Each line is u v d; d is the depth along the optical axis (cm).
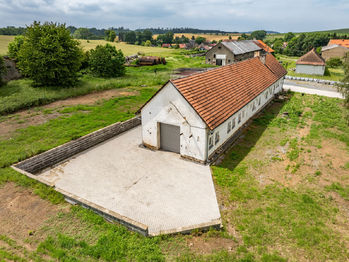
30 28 2922
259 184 1315
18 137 1756
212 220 1055
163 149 1727
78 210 1071
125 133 2027
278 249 902
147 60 5731
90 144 1775
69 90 2936
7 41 8162
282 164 1514
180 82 1523
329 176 1385
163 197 1215
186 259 838
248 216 1073
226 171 1434
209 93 1672
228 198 1203
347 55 2425
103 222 1005
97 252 846
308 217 1066
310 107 2578
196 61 6644
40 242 889
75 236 920
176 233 959
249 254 864
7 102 2344
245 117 2084
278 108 2584
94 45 9781
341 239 954
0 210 1047
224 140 1742
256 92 2214
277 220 1044
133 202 1179
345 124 2084
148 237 937
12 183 1228
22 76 3541
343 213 1102
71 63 3144
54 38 2978
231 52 5722
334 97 2944
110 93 3059
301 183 1324
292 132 1966
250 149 1702
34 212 1047
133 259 834
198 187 1292
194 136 1492
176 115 1527
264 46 7819
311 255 877
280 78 3055
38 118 2156
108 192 1257
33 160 1447
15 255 817
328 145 1736
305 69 4712
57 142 1691
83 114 2262
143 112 1680
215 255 858
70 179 1374
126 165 1521
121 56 4216
